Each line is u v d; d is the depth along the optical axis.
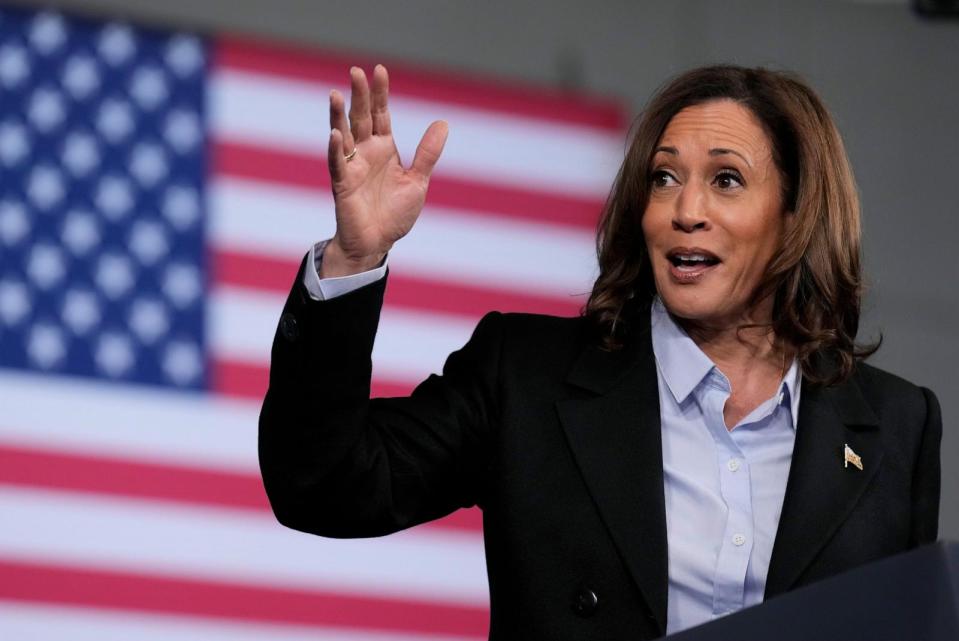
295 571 16.58
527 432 7.59
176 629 16.14
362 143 7.20
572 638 7.12
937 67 19.86
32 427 16.11
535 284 17.75
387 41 18.05
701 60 19.17
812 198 7.77
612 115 18.59
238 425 16.59
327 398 7.12
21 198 16.45
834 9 19.73
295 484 7.25
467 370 7.93
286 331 7.19
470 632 16.97
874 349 8.16
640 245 8.06
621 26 19.00
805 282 7.96
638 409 7.62
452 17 18.39
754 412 7.71
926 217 19.48
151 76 16.98
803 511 7.35
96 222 16.58
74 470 16.14
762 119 7.82
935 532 7.70
